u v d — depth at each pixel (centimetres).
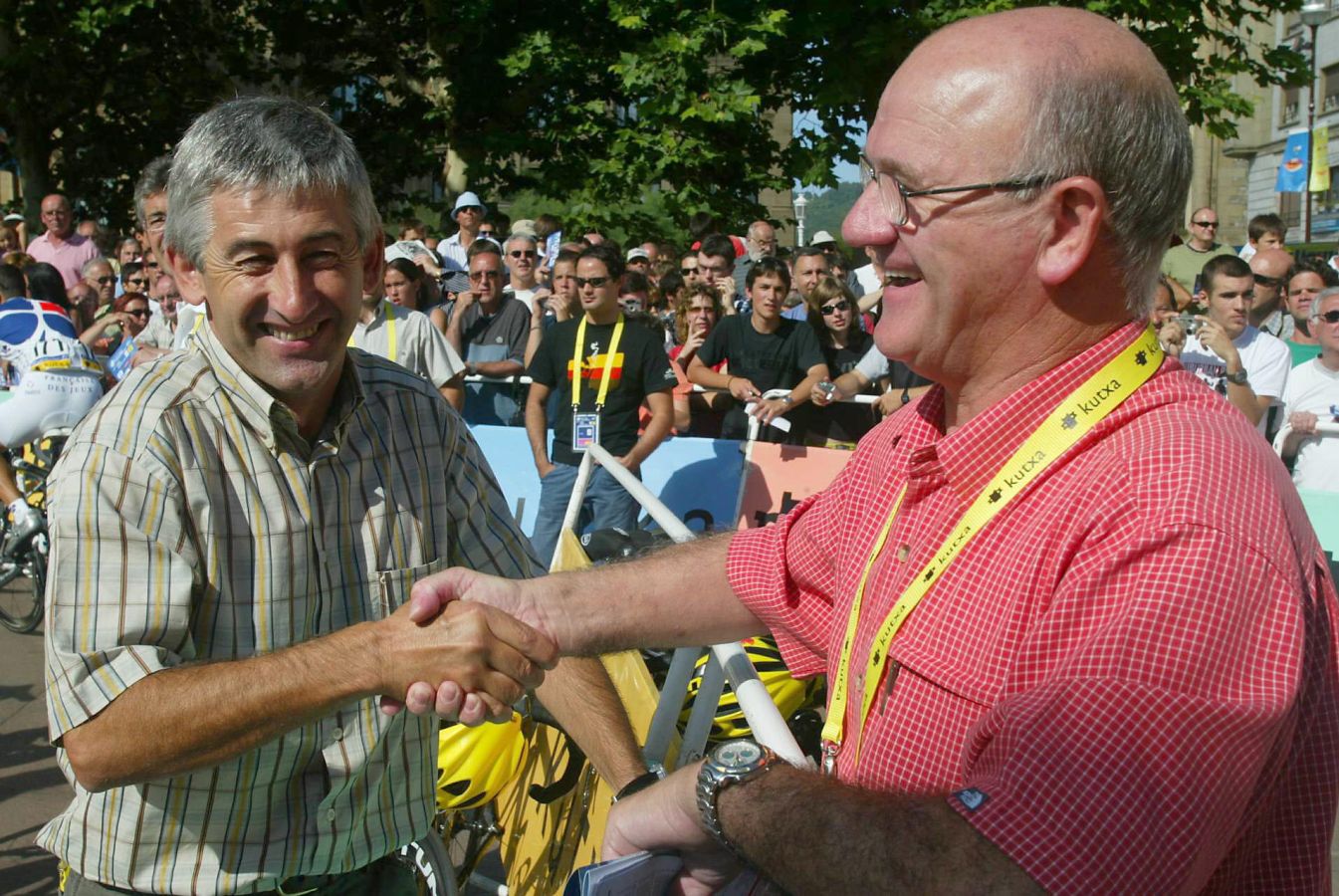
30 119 1838
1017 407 121
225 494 167
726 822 120
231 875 171
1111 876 94
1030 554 115
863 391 598
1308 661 109
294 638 172
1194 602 100
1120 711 97
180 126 1814
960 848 99
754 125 1430
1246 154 2842
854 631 135
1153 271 122
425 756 189
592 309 559
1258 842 111
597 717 194
